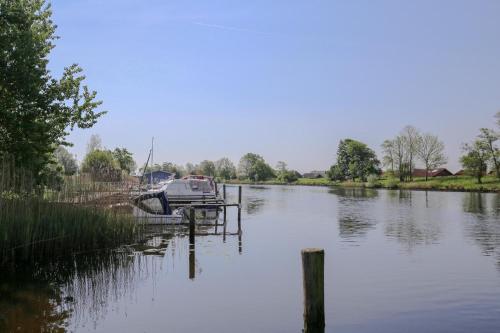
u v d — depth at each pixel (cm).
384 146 10619
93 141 7969
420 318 1024
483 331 949
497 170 8562
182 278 1345
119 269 1444
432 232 2484
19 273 1353
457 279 1385
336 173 12888
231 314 1031
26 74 1595
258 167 15350
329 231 2514
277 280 1337
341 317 1025
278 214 3588
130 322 966
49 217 1493
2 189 1378
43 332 887
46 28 1888
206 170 15338
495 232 2489
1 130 1661
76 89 1862
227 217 3297
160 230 2212
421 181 9794
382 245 2033
